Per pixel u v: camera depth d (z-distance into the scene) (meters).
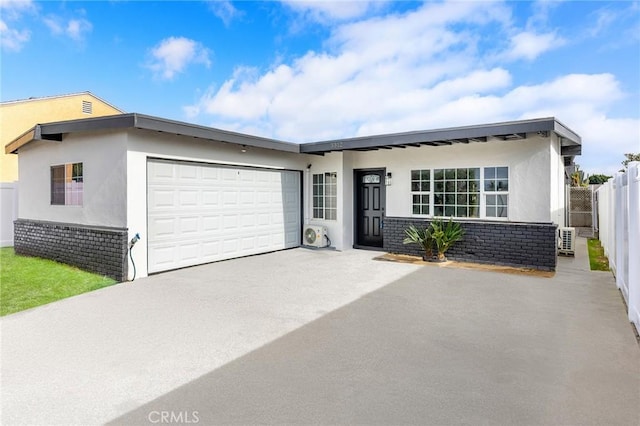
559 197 9.30
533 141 7.66
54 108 15.05
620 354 3.51
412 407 2.63
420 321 4.46
